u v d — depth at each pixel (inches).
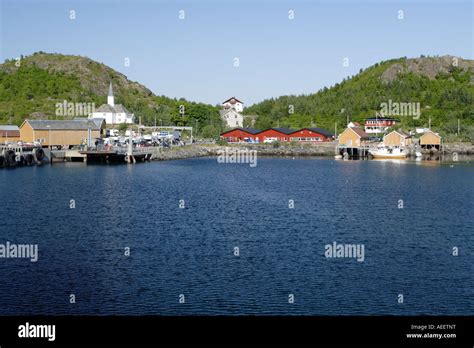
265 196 2982.3
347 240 1857.8
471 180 3860.7
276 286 1379.2
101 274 1457.9
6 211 2320.4
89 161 5093.5
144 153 5472.4
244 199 2847.0
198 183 3612.2
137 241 1822.1
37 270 1486.2
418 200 2824.8
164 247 1744.6
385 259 1617.9
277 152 7155.5
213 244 1791.3
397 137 6727.4
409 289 1363.2
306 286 1379.2
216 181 3774.6
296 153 7155.5
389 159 6397.6
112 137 6053.2
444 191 3208.7
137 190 3129.9
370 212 2436.0
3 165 4355.3
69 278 1423.5
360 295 1322.6
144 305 1256.8
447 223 2160.4
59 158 5083.7
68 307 1242.0
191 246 1761.8
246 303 1270.9
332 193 3139.8
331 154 7150.6
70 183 3368.6
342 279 1433.3
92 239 1840.6
